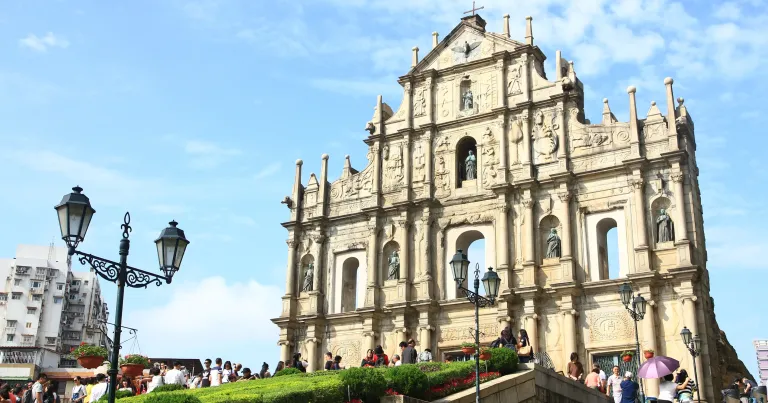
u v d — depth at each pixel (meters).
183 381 41.25
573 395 39.59
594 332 49.81
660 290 48.78
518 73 57.78
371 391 29.45
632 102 52.75
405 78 62.16
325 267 61.50
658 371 31.41
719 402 47.12
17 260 135.75
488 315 53.66
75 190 22.06
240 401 24.92
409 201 58.47
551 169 54.50
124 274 22.20
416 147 60.47
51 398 34.84
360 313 57.53
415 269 57.44
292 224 62.94
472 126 58.53
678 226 49.19
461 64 60.19
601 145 53.25
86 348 42.66
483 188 56.69
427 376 32.03
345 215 61.34
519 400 34.88
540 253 53.22
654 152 51.44
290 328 60.53
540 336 51.44
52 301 136.38
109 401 20.80
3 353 89.31
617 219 51.56
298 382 30.28
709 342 47.72
